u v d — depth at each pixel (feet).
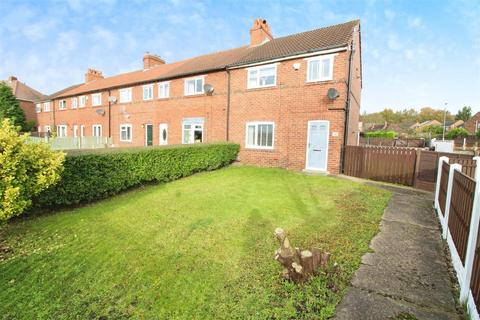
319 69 37.24
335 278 10.41
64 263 12.07
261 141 43.65
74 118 85.61
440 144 69.72
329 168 36.96
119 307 9.18
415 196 24.57
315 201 22.13
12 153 14.20
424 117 300.40
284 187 27.63
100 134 75.66
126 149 25.68
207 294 9.76
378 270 11.18
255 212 19.12
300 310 8.71
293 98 39.60
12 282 10.57
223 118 48.21
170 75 55.62
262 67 42.65
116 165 23.73
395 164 31.17
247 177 33.42
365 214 18.69
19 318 8.68
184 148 32.89
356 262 11.72
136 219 17.80
